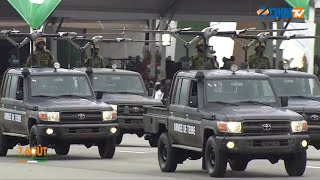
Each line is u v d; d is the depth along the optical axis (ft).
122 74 277.85
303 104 214.28
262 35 242.17
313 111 211.41
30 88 214.90
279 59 339.98
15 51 360.07
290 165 165.78
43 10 298.97
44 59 246.88
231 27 407.64
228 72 175.11
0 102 229.04
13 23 371.35
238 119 157.69
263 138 157.38
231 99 169.68
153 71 380.58
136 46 415.64
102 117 207.92
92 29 413.18
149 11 372.99
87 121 206.28
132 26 410.31
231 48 388.16
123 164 200.23
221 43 388.16
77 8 360.48
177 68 382.83
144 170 184.03
